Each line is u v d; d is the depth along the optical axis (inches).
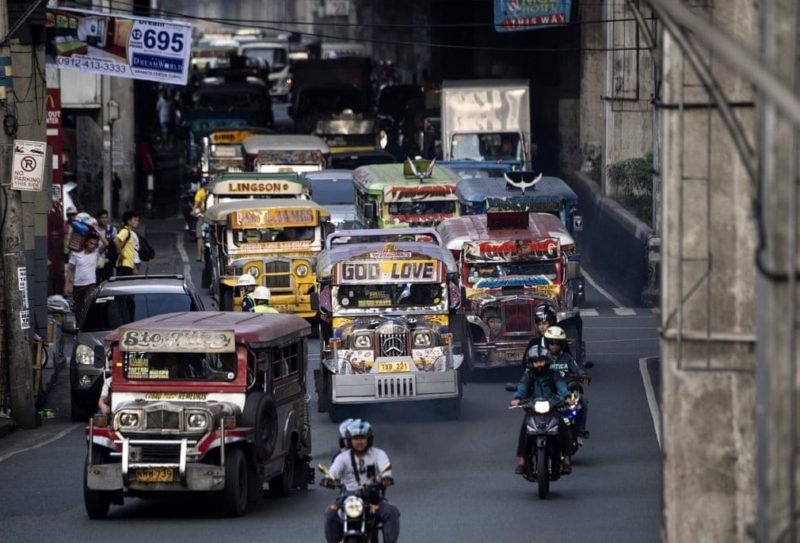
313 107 7062.0
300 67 7150.6
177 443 1646.2
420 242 2672.2
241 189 3841.0
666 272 1138.0
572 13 5000.0
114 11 4291.3
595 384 2719.0
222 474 1646.2
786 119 803.4
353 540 1266.0
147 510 1759.4
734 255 1125.7
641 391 2637.8
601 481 1893.5
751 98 1108.5
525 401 1806.1
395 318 2406.5
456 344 2460.6
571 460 1975.9
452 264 2444.6
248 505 1740.9
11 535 1605.6
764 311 808.9
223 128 6245.1
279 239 3353.8
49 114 3651.6
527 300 2738.7
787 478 791.1
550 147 6569.9
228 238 3344.0
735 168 1119.6
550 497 1792.6
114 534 1603.1
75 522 1676.9
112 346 1718.8
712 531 1139.9
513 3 4276.6
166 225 5452.8
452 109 5182.1
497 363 2738.7
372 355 2381.9
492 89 5182.1
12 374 2406.5
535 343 1935.3
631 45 4655.5
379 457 1320.1
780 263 799.1
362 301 2422.5
